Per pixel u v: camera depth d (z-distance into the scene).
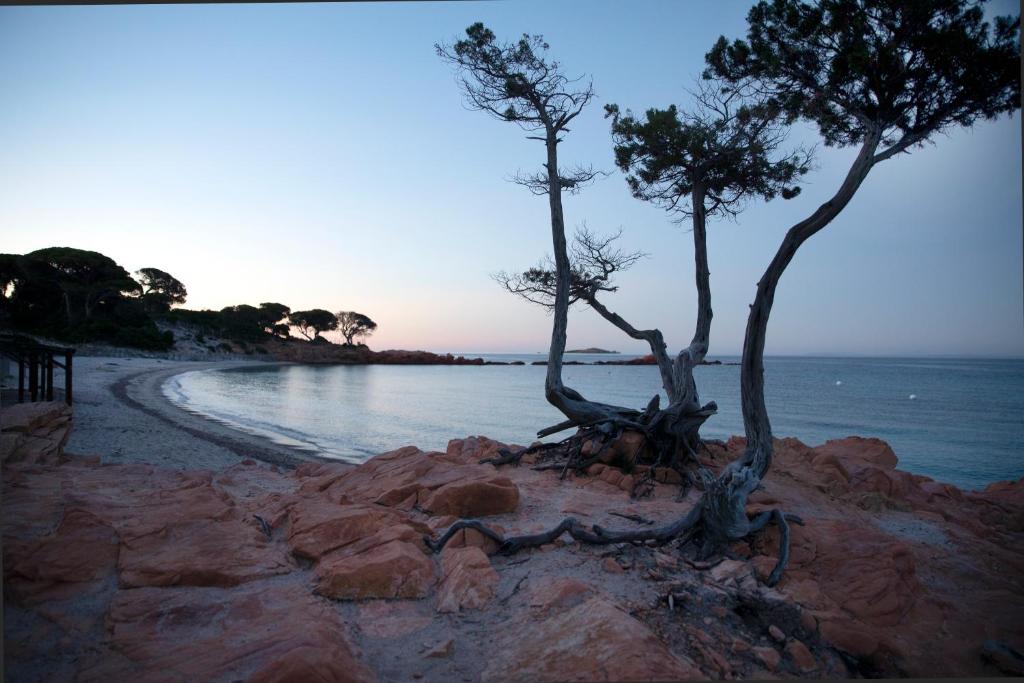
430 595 4.49
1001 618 4.45
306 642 3.44
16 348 16.34
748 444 6.58
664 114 8.93
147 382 40.91
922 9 5.76
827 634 3.96
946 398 57.03
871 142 6.14
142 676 3.14
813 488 7.77
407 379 87.25
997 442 29.05
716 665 3.56
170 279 93.50
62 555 4.42
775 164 9.13
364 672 3.30
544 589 4.38
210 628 3.78
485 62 9.43
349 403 43.38
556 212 9.56
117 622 3.76
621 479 8.06
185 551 4.74
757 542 5.18
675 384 9.13
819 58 6.72
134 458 13.09
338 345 142.50
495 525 6.05
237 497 7.37
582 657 3.38
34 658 3.38
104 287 59.97
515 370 134.50
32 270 51.62
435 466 7.68
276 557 4.91
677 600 4.30
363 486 7.35
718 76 8.37
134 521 5.15
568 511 6.62
